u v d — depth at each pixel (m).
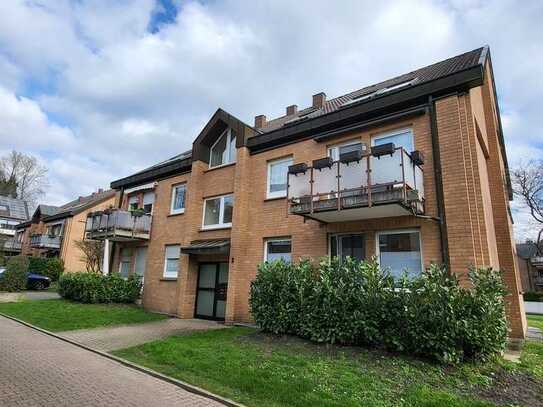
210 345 7.43
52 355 6.96
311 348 7.09
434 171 8.47
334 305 7.38
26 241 38.34
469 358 6.14
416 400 4.54
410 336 6.40
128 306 14.43
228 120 13.53
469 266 6.91
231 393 4.95
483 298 6.20
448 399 4.54
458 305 6.14
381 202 7.71
